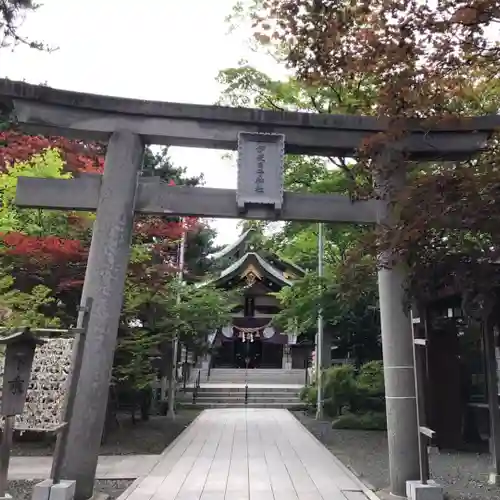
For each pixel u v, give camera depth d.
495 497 6.52
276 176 6.97
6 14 5.96
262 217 6.98
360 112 8.12
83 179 6.79
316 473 7.59
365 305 13.25
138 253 9.71
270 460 8.58
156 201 6.86
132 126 6.88
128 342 9.73
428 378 10.05
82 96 6.75
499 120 6.79
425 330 10.01
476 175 4.55
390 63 4.53
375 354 14.77
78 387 6.06
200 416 15.09
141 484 6.81
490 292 6.05
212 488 6.64
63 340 5.83
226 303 15.48
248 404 18.36
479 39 4.27
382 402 13.60
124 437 10.97
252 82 11.36
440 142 6.90
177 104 6.93
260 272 27.66
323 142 7.15
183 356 20.22
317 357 15.98
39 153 10.02
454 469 8.14
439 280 5.64
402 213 4.71
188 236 16.61
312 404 16.16
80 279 9.42
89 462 5.94
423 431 6.11
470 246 5.14
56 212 9.53
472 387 10.96
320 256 13.88
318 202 7.09
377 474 7.77
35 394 5.64
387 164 5.90
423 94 4.80
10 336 4.86
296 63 4.89
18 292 8.58
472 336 10.78
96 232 6.55
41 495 5.40
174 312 12.05
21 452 8.98
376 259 5.60
